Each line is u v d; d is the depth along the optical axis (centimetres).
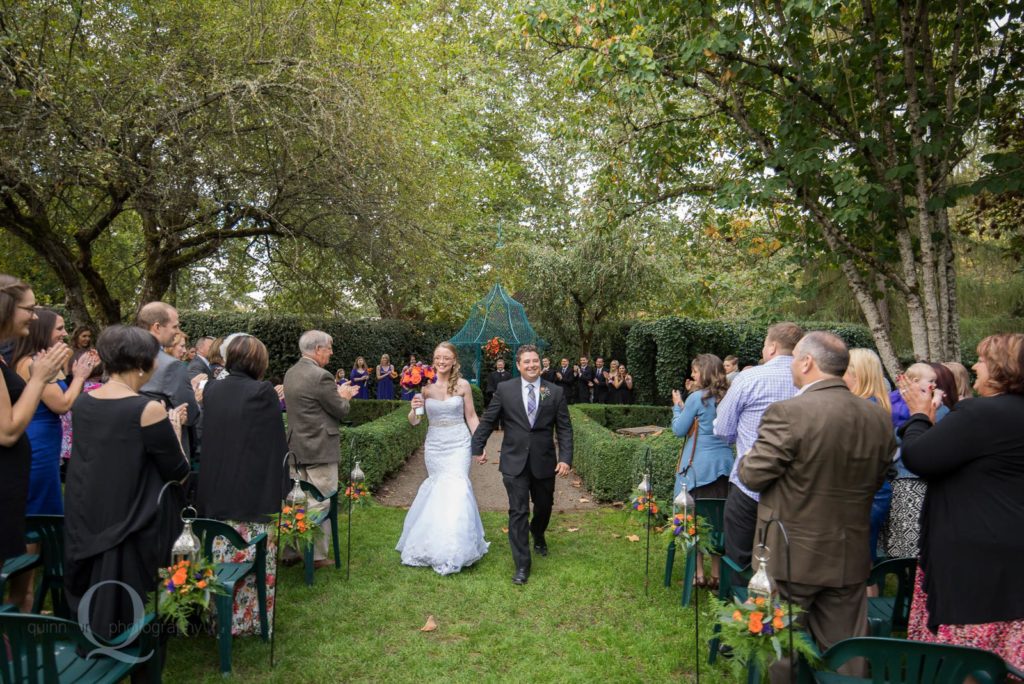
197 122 801
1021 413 236
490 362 1648
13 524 248
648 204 801
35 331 347
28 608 329
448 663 338
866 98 639
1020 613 229
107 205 975
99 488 255
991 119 656
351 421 1423
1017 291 984
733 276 823
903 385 332
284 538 359
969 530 239
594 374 1524
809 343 266
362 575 469
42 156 709
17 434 243
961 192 543
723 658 337
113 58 784
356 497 486
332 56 877
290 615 397
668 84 710
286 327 1644
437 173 1099
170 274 1005
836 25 617
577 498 762
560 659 345
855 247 619
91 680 224
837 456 245
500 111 2014
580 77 705
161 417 266
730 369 554
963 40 626
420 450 1116
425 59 1109
